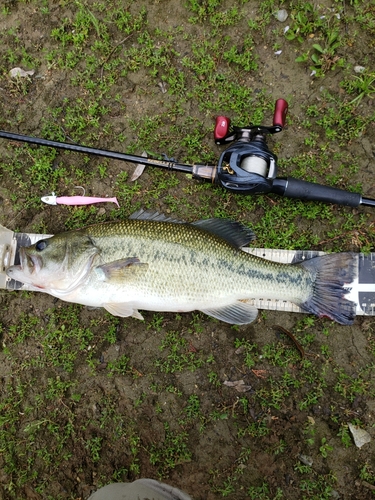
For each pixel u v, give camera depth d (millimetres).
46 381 567
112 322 563
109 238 493
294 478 529
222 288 493
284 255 552
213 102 577
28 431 561
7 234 573
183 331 560
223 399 548
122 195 578
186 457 539
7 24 601
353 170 558
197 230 498
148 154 580
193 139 572
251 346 550
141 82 587
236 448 539
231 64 577
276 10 572
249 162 480
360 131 560
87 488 545
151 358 560
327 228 558
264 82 574
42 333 570
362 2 565
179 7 583
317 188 506
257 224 562
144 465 544
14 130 595
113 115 589
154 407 554
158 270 488
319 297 500
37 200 583
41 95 594
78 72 590
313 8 570
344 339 542
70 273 493
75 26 588
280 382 544
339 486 523
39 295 575
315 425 535
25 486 555
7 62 599
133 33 587
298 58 566
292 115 569
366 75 558
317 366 543
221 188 566
